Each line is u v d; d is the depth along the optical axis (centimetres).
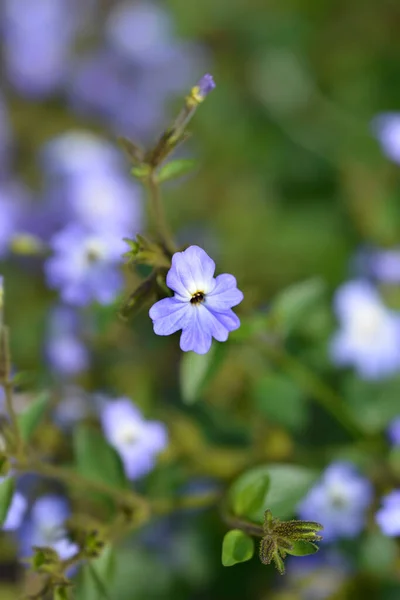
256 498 26
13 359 37
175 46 46
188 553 33
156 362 35
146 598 33
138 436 30
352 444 33
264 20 47
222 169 44
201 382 27
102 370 34
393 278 35
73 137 39
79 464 28
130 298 25
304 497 27
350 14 47
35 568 25
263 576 33
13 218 37
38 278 38
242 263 41
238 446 33
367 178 42
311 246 41
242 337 28
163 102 46
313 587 32
